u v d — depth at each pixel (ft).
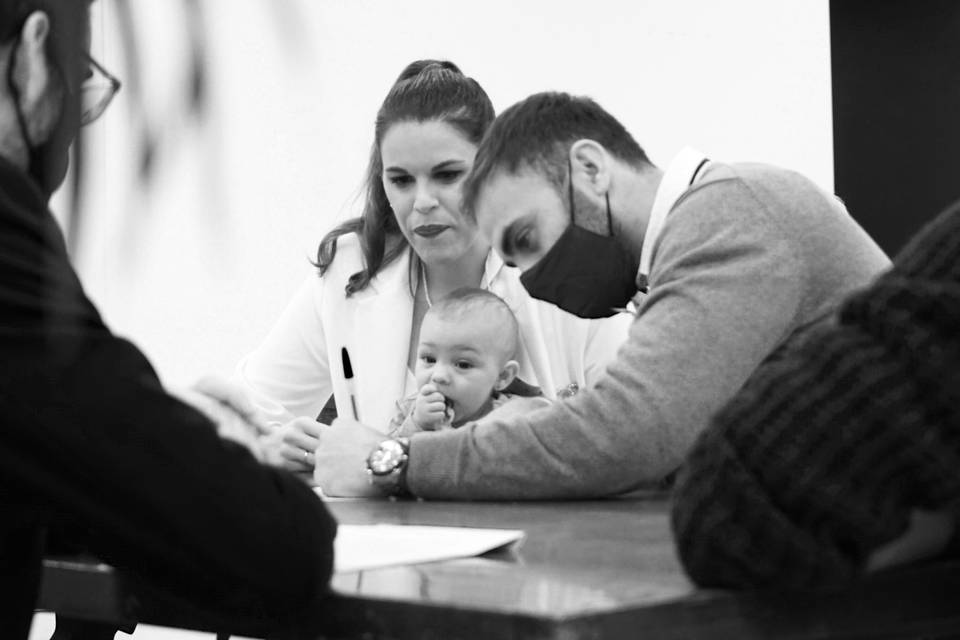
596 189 5.57
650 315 5.07
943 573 2.55
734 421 2.49
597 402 4.99
